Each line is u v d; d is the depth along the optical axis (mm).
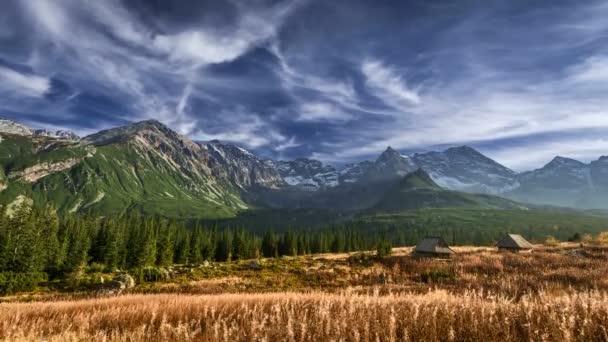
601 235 88250
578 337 8172
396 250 94438
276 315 11797
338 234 156250
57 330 13586
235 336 10391
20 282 53969
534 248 71562
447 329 9344
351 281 45312
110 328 13406
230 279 53156
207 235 131375
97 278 57250
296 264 65688
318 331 9703
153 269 58594
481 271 40594
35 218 100688
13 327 12773
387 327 9633
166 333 11359
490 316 9336
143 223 121688
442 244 67188
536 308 10383
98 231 107812
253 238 152875
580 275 29156
